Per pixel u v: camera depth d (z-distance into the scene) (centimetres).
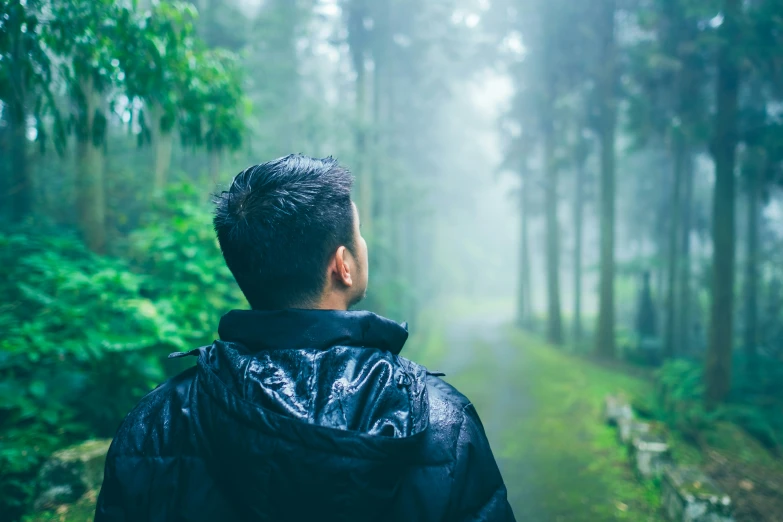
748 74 928
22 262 534
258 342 71
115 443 73
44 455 367
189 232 568
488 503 71
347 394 63
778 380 1080
